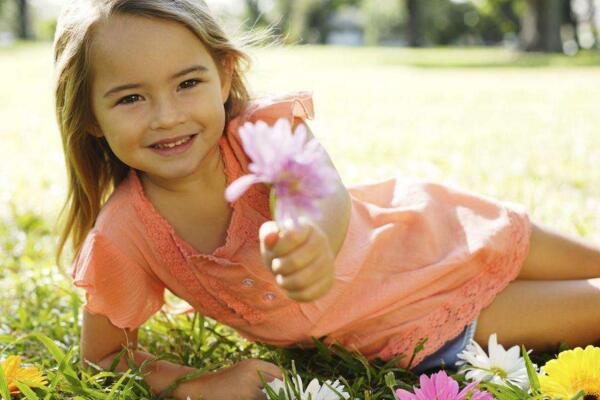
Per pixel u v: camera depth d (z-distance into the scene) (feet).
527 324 6.59
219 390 5.99
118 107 5.75
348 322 6.46
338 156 18.07
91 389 5.77
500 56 80.38
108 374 6.03
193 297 6.59
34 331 7.46
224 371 6.17
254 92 7.06
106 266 6.23
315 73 53.31
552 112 28.30
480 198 7.02
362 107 32.09
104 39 5.68
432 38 152.15
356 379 6.04
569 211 11.20
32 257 10.02
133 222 6.32
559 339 6.66
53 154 18.66
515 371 5.64
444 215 6.97
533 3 80.18
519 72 54.13
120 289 6.31
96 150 6.60
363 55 84.17
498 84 43.55
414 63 67.77
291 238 4.13
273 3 161.79
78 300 7.87
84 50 5.78
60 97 6.29
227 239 6.23
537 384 5.32
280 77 48.11
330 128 24.66
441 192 7.10
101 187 6.76
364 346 6.55
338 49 104.58
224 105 6.63
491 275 6.70
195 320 7.43
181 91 5.77
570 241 7.13
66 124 6.21
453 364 6.47
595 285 6.67
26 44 95.25
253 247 6.23
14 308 8.14
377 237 6.57
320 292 4.31
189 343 7.20
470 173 15.12
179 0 5.83
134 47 5.61
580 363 5.28
